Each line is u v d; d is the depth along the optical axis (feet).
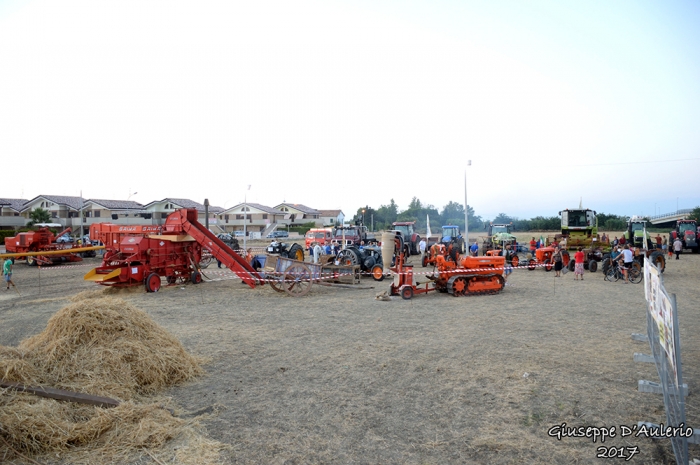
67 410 14.38
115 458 12.60
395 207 295.07
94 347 17.70
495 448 13.15
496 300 39.86
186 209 49.75
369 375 19.72
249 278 47.57
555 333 27.04
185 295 44.24
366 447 13.29
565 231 101.30
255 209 240.94
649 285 19.84
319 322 31.14
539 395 17.13
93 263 84.53
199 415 15.64
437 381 18.85
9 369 14.99
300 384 18.72
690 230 97.50
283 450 13.15
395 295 42.16
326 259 53.88
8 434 12.77
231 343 25.44
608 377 19.03
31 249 79.97
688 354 22.33
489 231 111.65
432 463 12.36
